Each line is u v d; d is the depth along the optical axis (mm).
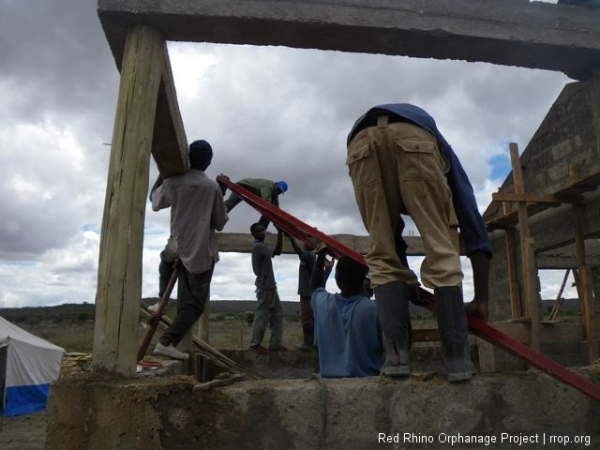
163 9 2611
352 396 2090
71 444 2016
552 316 10734
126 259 2363
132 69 2607
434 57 3064
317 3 2713
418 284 2420
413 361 6941
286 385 2105
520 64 3156
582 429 2244
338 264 3014
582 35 2979
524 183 8039
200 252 3590
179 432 1970
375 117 2408
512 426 2182
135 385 2002
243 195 3781
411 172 2264
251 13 2650
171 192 3740
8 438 9586
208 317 7512
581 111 6844
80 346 27812
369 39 2842
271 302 6719
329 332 2877
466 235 2469
